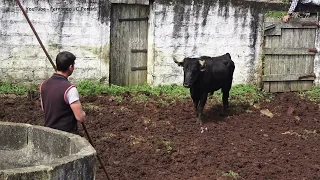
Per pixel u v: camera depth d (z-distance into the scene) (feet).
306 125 39.91
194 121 38.63
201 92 38.27
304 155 32.73
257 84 50.47
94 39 45.83
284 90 50.52
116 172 27.43
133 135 34.32
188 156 31.01
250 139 35.42
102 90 44.21
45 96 22.00
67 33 45.03
